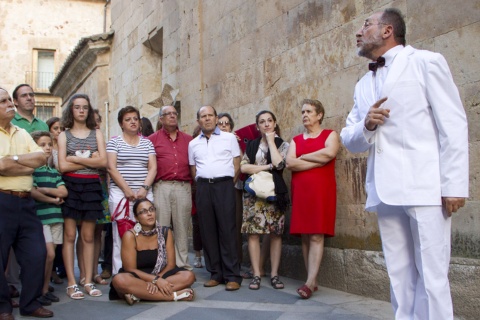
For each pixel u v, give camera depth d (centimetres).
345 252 502
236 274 515
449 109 270
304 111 503
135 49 1239
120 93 1354
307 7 579
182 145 580
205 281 569
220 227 520
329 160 481
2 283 398
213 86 793
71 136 513
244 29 707
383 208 301
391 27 301
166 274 479
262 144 540
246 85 700
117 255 527
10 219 411
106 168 533
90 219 507
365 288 475
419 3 440
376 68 308
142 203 478
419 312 287
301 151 495
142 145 551
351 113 325
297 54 595
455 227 399
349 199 508
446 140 268
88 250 518
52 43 2666
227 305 446
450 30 413
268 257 612
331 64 541
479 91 390
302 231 477
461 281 386
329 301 455
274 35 639
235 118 727
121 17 1354
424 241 274
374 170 291
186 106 880
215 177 524
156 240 484
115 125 1388
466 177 266
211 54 803
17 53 2616
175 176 563
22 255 421
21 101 546
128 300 454
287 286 526
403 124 281
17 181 417
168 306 447
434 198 272
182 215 570
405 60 287
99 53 1463
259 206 518
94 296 499
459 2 407
